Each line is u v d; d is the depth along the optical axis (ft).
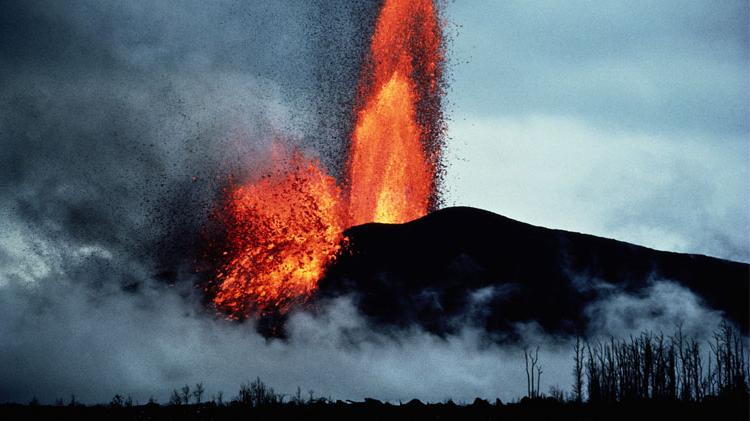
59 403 209.97
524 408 180.75
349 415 170.09
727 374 202.80
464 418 170.60
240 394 195.83
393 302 351.05
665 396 195.31
